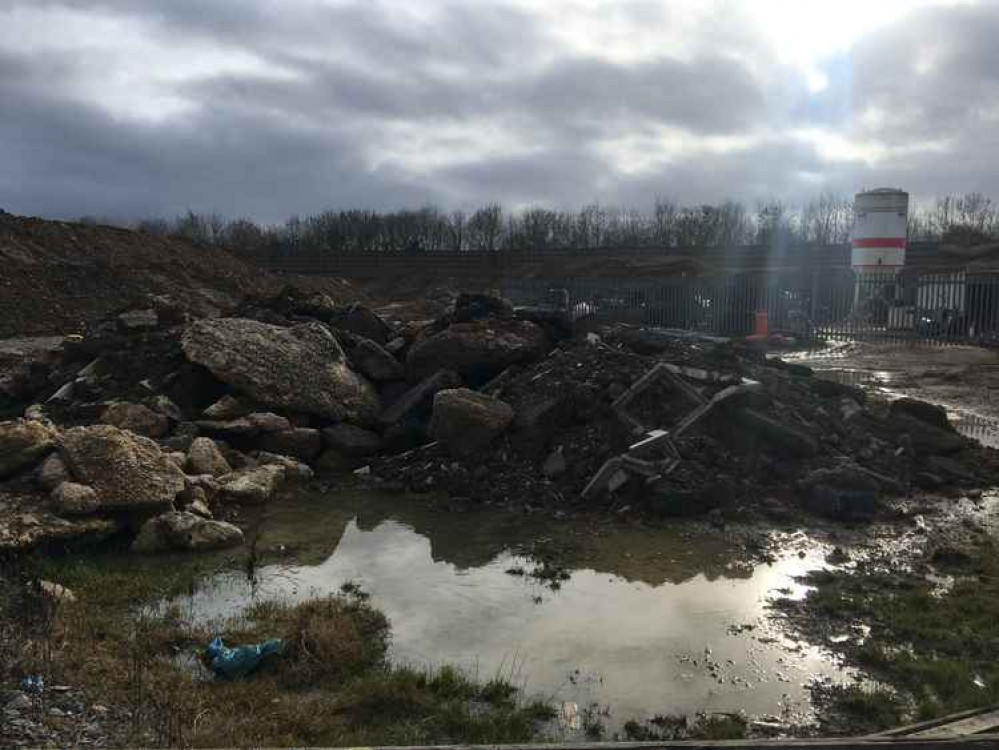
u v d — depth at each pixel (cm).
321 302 1559
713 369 1190
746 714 502
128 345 1373
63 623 579
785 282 3309
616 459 973
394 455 1180
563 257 6206
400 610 660
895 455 1095
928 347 2597
